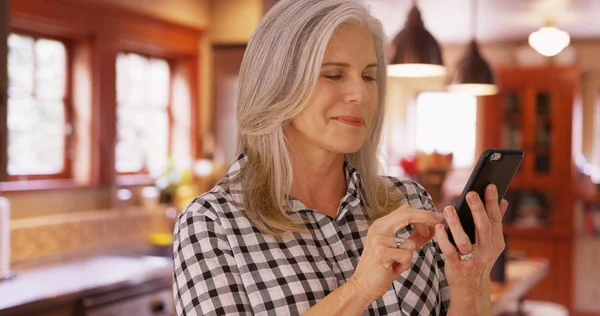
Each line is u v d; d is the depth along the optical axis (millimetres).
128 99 4387
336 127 1110
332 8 1112
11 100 3574
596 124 7020
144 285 3240
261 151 1173
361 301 1000
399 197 1286
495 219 1012
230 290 1078
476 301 1089
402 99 7480
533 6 5273
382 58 1248
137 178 4332
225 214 1138
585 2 5090
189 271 1095
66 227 3609
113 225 3914
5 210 3100
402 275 1175
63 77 3893
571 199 6652
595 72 6984
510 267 3750
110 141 4047
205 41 4859
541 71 6676
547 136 6754
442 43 7223
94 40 3918
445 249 1007
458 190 7125
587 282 6699
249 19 4762
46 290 2830
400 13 5652
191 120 4766
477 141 7316
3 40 2723
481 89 4223
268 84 1135
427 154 3609
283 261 1108
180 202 4402
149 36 4324
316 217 1169
